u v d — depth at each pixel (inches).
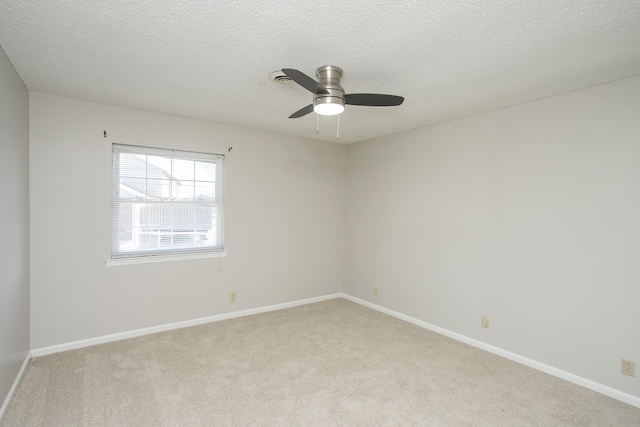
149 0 62.6
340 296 199.2
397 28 71.4
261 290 169.3
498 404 92.3
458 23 69.2
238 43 78.9
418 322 154.3
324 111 93.4
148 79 101.7
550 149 110.4
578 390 100.3
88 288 125.6
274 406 89.7
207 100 121.3
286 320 157.8
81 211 123.5
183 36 76.1
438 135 146.4
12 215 92.4
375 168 178.7
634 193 93.4
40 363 110.7
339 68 91.4
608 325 98.0
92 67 93.6
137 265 135.3
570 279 105.8
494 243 125.6
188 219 148.4
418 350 126.8
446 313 142.3
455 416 86.6
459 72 93.4
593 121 101.0
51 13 67.3
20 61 90.0
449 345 132.0
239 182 160.1
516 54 82.5
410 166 159.2
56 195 118.7
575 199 104.7
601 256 99.3
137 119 133.0
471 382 103.8
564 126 107.3
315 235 187.9
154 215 140.3
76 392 94.0
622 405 93.0
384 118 139.4
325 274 193.3
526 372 110.9
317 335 139.9
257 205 166.1
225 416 85.0
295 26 71.1
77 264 123.3
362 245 186.7
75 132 121.4
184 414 85.4
